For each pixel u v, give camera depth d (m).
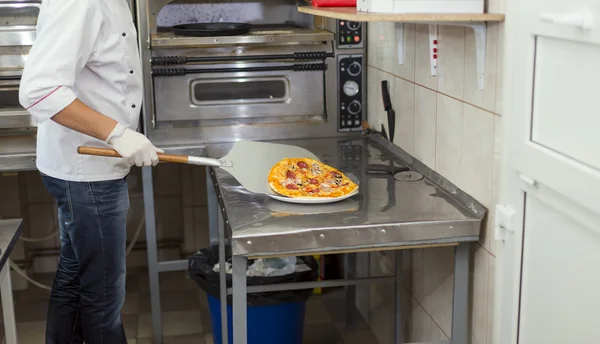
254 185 2.09
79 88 2.12
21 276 3.51
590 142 1.47
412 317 2.58
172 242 3.74
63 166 2.17
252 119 2.88
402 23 2.49
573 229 1.57
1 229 1.83
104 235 2.23
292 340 2.65
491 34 1.86
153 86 2.77
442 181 2.21
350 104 2.93
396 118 2.64
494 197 1.89
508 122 1.80
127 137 1.99
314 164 2.22
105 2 2.07
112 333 2.38
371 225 1.86
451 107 2.13
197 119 2.84
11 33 2.66
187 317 3.24
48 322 2.49
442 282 2.26
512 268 1.83
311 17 2.95
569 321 1.61
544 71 1.64
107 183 2.20
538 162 1.66
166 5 3.01
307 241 1.84
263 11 3.09
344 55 2.88
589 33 1.43
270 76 2.85
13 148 2.72
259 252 1.83
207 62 2.78
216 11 3.06
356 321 3.17
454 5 1.87
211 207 2.87
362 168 2.44
